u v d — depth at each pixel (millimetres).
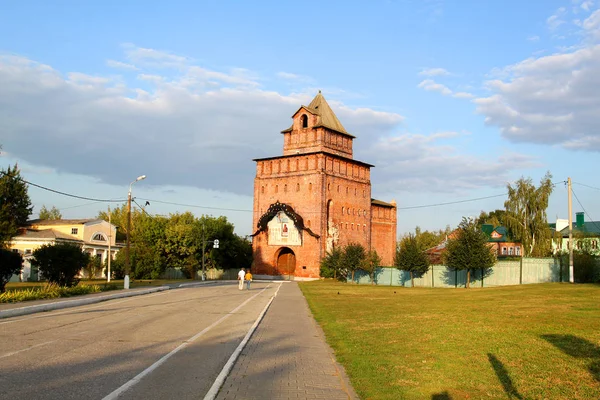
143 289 40875
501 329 15984
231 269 87750
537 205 64875
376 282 62406
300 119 78125
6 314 20500
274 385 9430
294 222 73688
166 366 10695
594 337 13961
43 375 9398
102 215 114875
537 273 47531
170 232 78625
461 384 9156
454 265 49094
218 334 16125
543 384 9070
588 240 50125
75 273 35344
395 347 13312
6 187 45531
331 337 15828
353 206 79438
